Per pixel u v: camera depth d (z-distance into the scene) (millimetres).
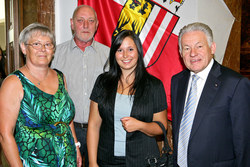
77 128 2260
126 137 1575
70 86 2260
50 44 1562
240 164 1382
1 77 2521
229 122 1430
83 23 2178
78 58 2295
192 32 1493
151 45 2742
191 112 1533
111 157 1613
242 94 1376
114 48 1644
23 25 2844
